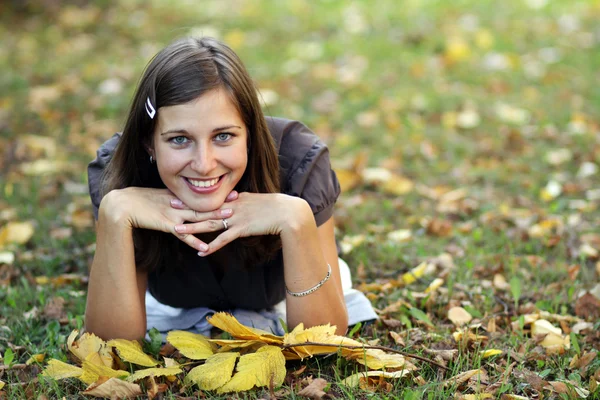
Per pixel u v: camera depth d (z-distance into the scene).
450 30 8.55
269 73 7.36
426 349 2.96
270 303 3.27
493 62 7.57
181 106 2.58
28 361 2.93
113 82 6.92
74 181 5.16
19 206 4.71
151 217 2.79
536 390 2.71
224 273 3.11
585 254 3.98
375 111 6.40
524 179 5.12
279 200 2.81
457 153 5.66
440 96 6.74
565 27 8.66
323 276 2.86
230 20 9.05
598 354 2.98
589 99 6.64
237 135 2.67
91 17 9.12
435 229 4.35
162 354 3.00
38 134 5.96
